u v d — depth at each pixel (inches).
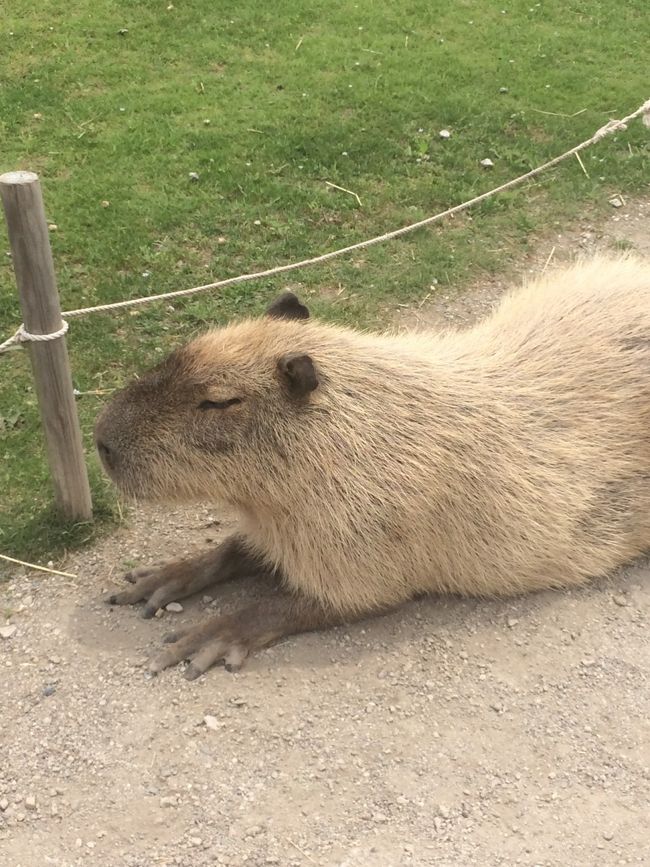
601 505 36.7
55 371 35.2
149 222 59.7
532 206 65.6
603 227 64.2
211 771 30.0
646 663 34.4
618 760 30.9
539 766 30.6
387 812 29.0
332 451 32.6
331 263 58.2
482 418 35.0
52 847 27.8
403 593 35.4
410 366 34.8
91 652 34.1
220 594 37.1
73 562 38.3
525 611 36.4
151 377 32.9
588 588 37.6
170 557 38.8
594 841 28.2
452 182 66.9
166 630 35.2
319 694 32.7
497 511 34.7
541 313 40.4
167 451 32.3
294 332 33.8
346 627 35.7
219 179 64.6
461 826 28.6
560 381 37.2
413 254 59.9
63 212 60.0
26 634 34.8
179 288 54.9
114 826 28.4
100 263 56.1
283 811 28.9
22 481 41.7
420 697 32.8
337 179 66.1
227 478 32.8
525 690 33.1
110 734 31.1
